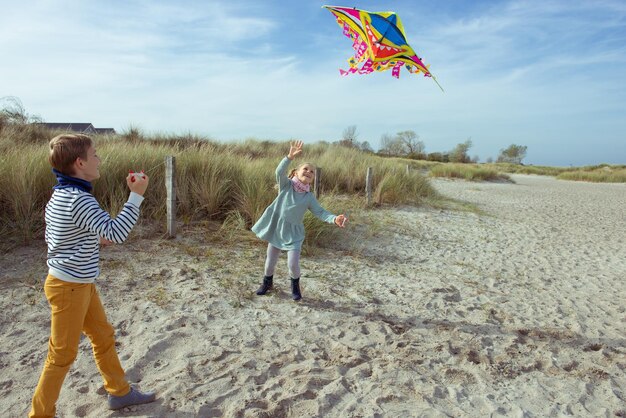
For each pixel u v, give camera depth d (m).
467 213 11.44
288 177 4.50
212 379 3.00
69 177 2.20
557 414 2.90
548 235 9.49
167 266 5.04
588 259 7.55
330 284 5.09
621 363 3.66
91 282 2.33
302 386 2.98
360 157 16.92
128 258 5.11
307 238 6.51
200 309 4.09
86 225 2.12
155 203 6.66
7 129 10.57
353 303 4.60
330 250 6.54
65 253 2.19
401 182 12.73
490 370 3.42
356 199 10.61
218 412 2.68
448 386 3.16
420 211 10.80
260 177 7.91
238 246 5.99
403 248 7.24
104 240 2.45
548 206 14.88
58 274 2.18
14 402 2.71
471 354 3.66
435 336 3.97
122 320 3.77
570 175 33.91
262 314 4.13
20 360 3.14
